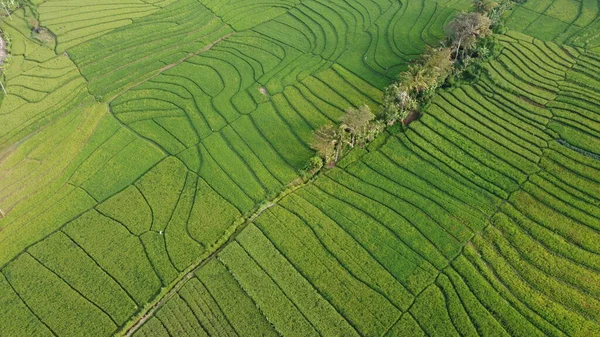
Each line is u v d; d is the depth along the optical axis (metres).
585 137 53.94
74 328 40.66
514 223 46.47
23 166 55.09
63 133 59.03
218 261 44.84
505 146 53.88
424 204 48.62
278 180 52.16
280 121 59.25
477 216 47.12
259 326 40.22
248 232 46.84
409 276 42.88
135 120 60.50
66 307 42.00
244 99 62.84
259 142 56.69
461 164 52.50
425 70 57.72
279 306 41.28
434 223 46.94
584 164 51.28
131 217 48.91
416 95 59.12
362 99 61.56
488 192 49.34
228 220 48.28
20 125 60.28
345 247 45.31
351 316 40.44
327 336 39.28
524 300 40.44
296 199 50.06
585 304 39.69
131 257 45.47
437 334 38.88
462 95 60.56
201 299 42.12
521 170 51.25
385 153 54.44
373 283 42.53
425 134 55.78
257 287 42.62
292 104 61.41
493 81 61.59
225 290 42.66
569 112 57.03
